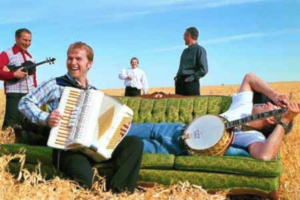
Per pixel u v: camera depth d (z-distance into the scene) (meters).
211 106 6.21
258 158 4.93
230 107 5.87
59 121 4.54
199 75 9.19
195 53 9.19
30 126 5.41
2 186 4.45
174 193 4.63
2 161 5.05
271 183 4.73
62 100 4.59
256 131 5.48
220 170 4.85
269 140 4.96
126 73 13.52
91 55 5.01
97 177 4.88
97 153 4.61
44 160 5.16
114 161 4.96
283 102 5.35
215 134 5.08
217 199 4.63
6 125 8.40
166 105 6.42
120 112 4.75
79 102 4.58
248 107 5.71
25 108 4.89
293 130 8.91
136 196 4.51
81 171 4.66
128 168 4.79
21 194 4.38
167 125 5.72
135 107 6.52
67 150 4.74
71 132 4.52
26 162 5.29
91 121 4.54
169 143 5.46
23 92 8.43
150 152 5.37
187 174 4.95
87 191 4.59
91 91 4.60
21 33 8.30
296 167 6.07
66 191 4.50
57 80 4.95
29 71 8.41
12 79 8.30
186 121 6.22
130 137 4.92
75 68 4.92
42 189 4.47
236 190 4.84
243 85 5.90
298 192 5.22
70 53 4.94
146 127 5.76
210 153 5.04
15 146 5.38
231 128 5.16
